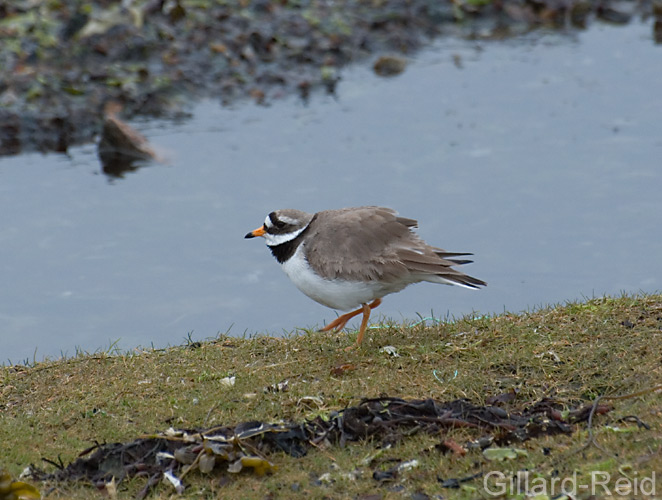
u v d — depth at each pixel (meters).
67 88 21.83
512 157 19.94
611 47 25.41
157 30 23.92
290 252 11.71
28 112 21.08
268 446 9.12
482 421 9.20
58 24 23.75
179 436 9.20
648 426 8.73
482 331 11.73
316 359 11.37
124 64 23.11
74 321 15.24
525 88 23.22
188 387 10.85
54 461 9.30
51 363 12.06
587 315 11.76
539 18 27.31
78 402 10.66
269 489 8.52
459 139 20.84
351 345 11.71
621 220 17.47
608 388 9.80
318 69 23.98
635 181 18.77
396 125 21.59
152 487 8.68
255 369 11.17
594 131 20.91
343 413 9.41
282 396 10.32
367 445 9.09
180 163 20.14
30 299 15.85
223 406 10.22
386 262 10.97
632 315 11.59
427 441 9.02
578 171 19.25
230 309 15.59
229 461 8.82
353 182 19.02
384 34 25.55
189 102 22.45
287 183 19.09
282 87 23.20
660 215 17.53
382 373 10.70
